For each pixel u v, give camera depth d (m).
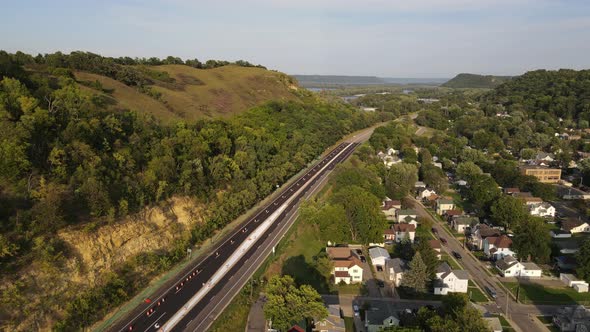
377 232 100.81
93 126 91.62
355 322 71.38
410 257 92.56
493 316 70.88
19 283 59.66
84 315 62.78
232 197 109.00
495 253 98.44
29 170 73.75
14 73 103.62
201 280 78.62
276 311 62.28
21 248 63.34
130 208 84.31
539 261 94.62
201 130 123.31
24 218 65.38
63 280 65.19
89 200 74.81
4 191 68.00
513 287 85.69
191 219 96.69
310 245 97.62
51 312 61.16
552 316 75.12
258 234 100.50
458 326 55.38
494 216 116.31
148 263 78.88
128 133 104.94
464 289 81.88
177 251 84.88
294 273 84.38
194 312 68.19
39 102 91.44
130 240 80.19
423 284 79.62
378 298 79.50
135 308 68.75
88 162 81.44
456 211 125.75
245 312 69.25
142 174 93.38
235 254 89.62
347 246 100.62
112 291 68.88
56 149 76.44
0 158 68.50
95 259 71.75
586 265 86.81
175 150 106.38
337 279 84.00
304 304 63.12
